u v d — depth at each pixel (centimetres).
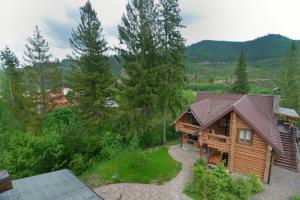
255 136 1642
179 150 2352
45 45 3038
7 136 2291
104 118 2753
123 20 2367
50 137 1981
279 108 2572
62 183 1077
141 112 2534
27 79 3080
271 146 1518
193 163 1983
